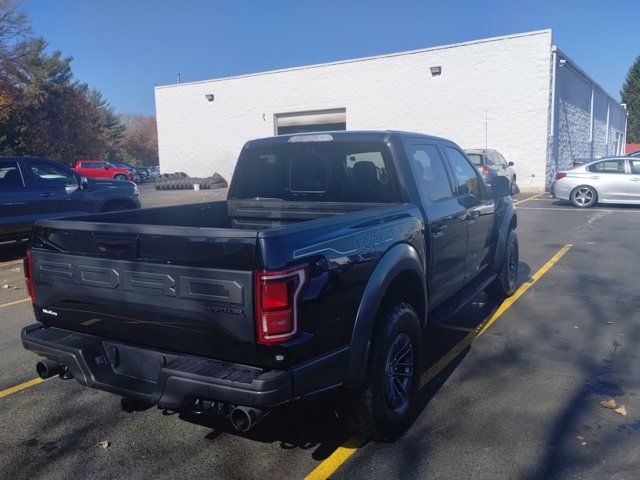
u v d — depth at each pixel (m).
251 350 2.72
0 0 41.59
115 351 3.26
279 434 3.72
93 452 3.54
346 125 28.77
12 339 5.77
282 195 4.91
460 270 5.04
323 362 2.90
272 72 30.94
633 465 3.24
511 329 5.73
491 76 24.12
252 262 2.65
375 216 3.52
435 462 3.32
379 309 3.50
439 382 4.46
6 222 9.38
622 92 69.06
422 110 26.14
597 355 4.96
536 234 11.94
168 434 3.76
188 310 2.84
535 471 3.21
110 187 11.14
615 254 9.52
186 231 2.83
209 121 33.81
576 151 29.36
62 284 3.36
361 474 3.23
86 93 59.50
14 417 4.04
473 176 5.75
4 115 43.19
